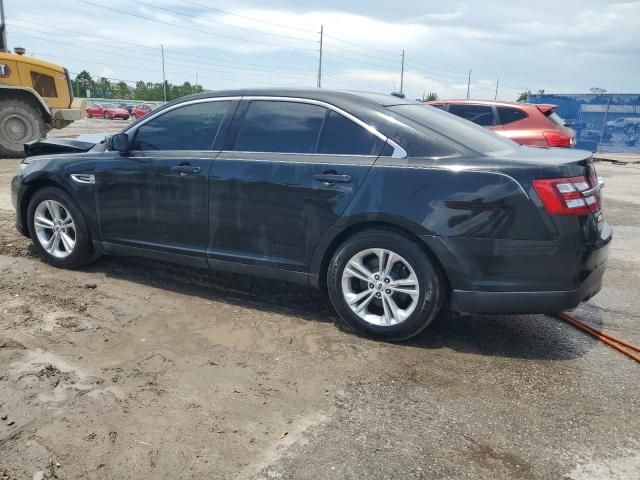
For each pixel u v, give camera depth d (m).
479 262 3.35
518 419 2.82
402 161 3.53
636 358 3.54
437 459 2.49
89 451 2.45
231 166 4.00
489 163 3.35
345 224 3.63
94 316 3.91
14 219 6.53
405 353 3.53
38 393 2.88
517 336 3.87
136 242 4.52
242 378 3.14
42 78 13.38
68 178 4.69
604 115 21.69
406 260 3.51
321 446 2.55
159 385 3.02
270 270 3.97
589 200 3.36
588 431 2.73
